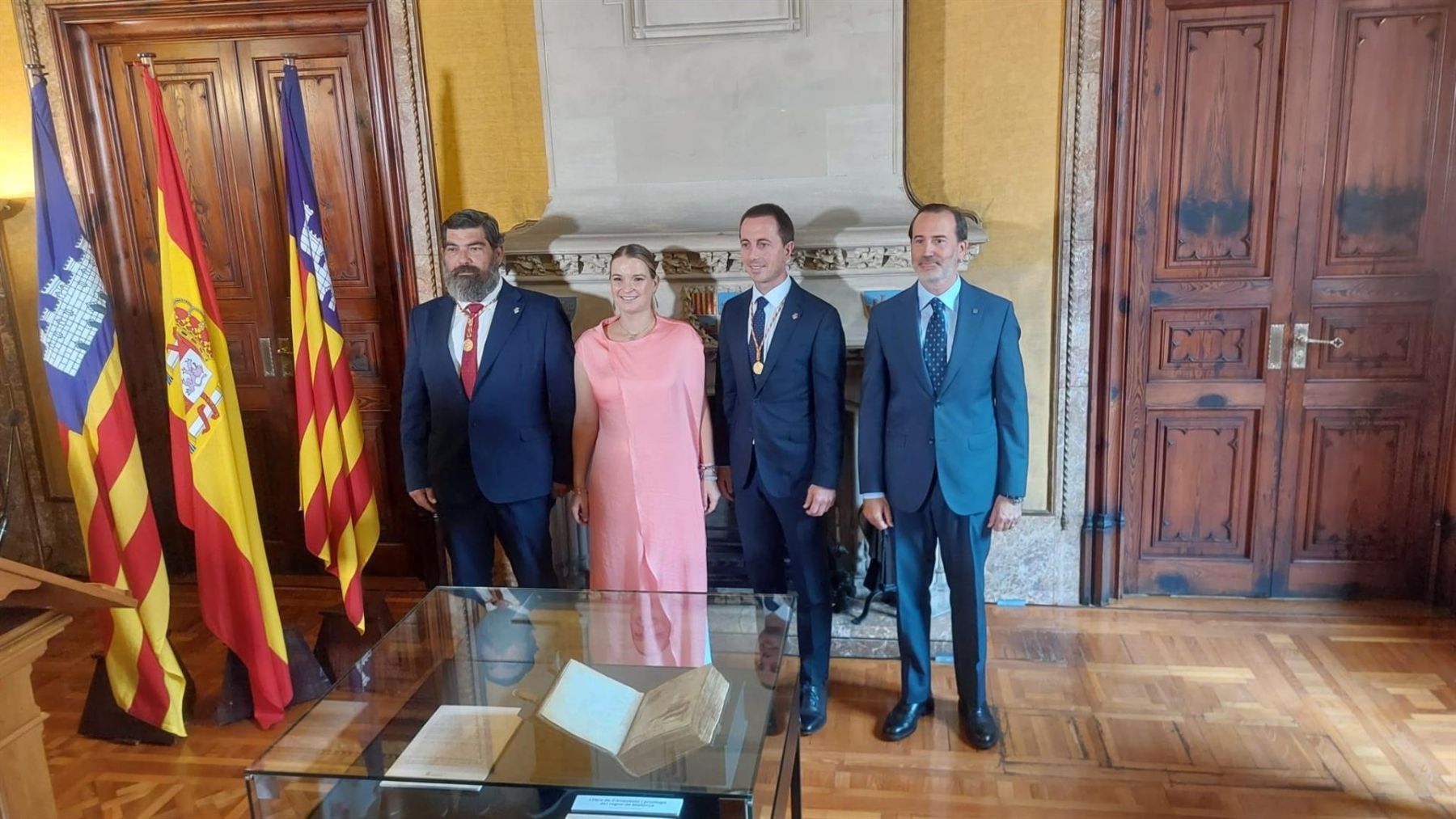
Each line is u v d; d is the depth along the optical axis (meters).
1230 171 2.99
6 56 3.30
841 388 2.39
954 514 2.31
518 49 3.08
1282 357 3.09
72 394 2.36
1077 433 3.15
